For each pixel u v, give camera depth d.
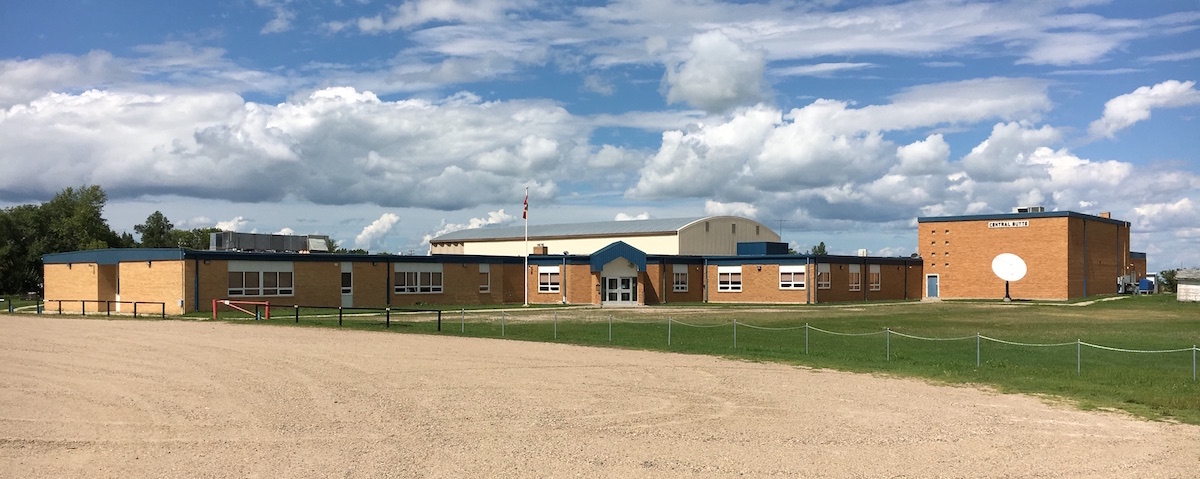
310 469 11.50
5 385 18.44
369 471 11.40
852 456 12.44
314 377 19.78
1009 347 29.69
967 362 24.69
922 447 13.07
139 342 27.70
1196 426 15.03
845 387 19.20
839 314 49.91
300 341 28.44
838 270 67.81
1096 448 13.16
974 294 76.00
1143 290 83.06
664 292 66.19
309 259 51.56
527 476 11.21
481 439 13.35
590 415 15.40
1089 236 76.00
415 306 56.06
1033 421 15.30
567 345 28.30
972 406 16.83
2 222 79.00
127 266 49.44
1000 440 13.65
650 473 11.41
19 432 13.74
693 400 17.14
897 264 75.44
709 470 11.57
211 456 12.19
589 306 59.28
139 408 15.77
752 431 14.12
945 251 77.69
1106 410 16.55
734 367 22.66
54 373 20.27
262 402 16.44
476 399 16.97
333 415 15.19
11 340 28.36
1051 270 72.00
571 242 83.25
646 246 79.06
